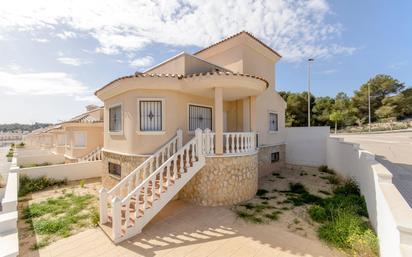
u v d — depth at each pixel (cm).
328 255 471
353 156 973
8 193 748
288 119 4416
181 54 927
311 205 778
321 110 4881
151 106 905
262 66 1373
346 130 4531
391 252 356
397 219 322
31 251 509
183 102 948
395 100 4719
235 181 816
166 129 892
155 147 888
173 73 977
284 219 664
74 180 1259
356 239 488
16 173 993
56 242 548
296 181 1155
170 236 568
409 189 689
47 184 1123
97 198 923
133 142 901
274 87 1498
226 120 1266
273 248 504
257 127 1266
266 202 818
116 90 954
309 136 1516
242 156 836
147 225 632
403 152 1392
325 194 909
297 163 1560
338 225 556
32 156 2088
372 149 1530
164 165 672
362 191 797
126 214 564
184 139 945
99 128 1819
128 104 923
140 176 855
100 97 1146
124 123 949
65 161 2027
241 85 828
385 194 434
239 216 689
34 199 912
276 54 1449
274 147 1447
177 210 744
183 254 484
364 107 5228
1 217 549
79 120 1764
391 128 3962
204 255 479
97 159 1554
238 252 489
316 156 1484
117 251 500
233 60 1233
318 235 561
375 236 499
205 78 814
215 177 793
